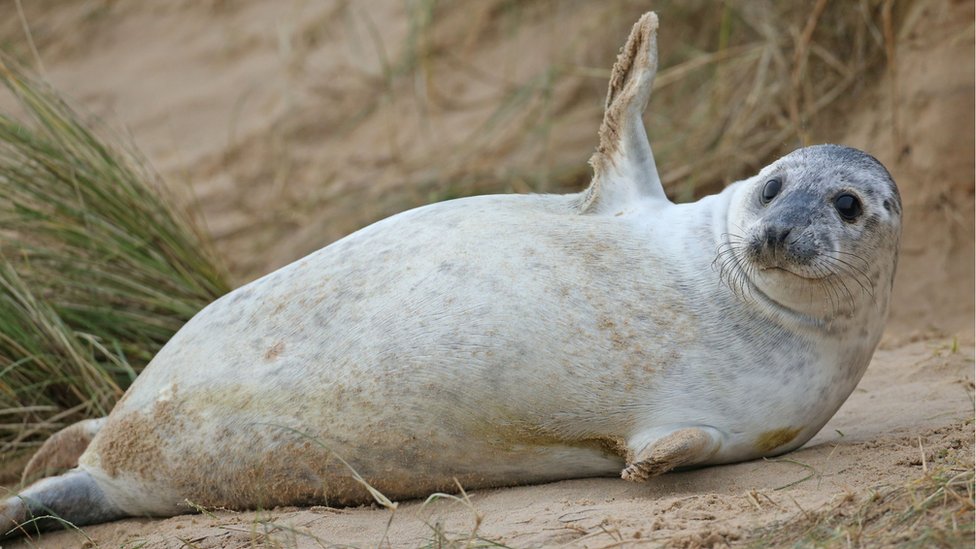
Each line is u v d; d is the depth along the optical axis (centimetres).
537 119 3394
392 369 1533
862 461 1559
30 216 2342
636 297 1554
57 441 1858
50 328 2158
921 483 1369
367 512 1589
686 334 1541
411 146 3475
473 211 1648
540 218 1634
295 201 3394
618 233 1622
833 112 2995
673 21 3422
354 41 3862
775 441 1591
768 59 3098
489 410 1527
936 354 2192
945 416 1758
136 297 2339
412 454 1559
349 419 1552
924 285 2664
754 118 3067
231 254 3234
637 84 1689
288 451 1583
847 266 1552
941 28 2853
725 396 1535
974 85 2744
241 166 3566
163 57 4062
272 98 3775
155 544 1555
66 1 4281
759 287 1560
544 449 1562
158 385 1661
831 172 1592
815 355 1577
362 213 3244
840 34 3055
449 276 1562
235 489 1638
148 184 2570
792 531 1313
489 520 1476
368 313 1567
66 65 4106
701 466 1592
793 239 1515
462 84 3612
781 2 3231
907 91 2853
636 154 1702
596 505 1485
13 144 2359
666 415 1525
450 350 1522
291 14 4038
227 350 1625
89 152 2420
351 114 3638
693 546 1297
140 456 1667
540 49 3597
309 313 1602
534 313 1527
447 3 3769
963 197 2708
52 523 1727
